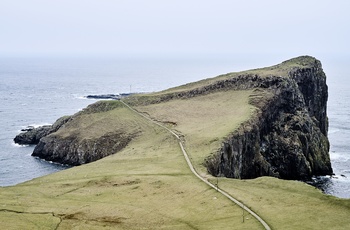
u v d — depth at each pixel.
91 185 87.75
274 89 169.50
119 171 99.06
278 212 62.66
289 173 146.50
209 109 165.25
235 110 154.00
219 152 107.19
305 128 158.50
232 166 115.44
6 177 135.25
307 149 154.38
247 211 64.12
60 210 72.25
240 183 80.31
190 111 168.00
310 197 68.12
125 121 166.75
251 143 132.75
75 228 64.44
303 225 57.38
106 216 69.00
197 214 66.31
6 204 75.00
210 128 132.38
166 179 86.12
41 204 75.75
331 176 149.62
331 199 65.81
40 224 65.69
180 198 74.50
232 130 123.50
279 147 149.00
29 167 148.38
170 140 128.38
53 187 87.62
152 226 63.84
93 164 114.75
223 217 63.34
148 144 132.50
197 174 88.88
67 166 151.12
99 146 151.12
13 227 63.91
